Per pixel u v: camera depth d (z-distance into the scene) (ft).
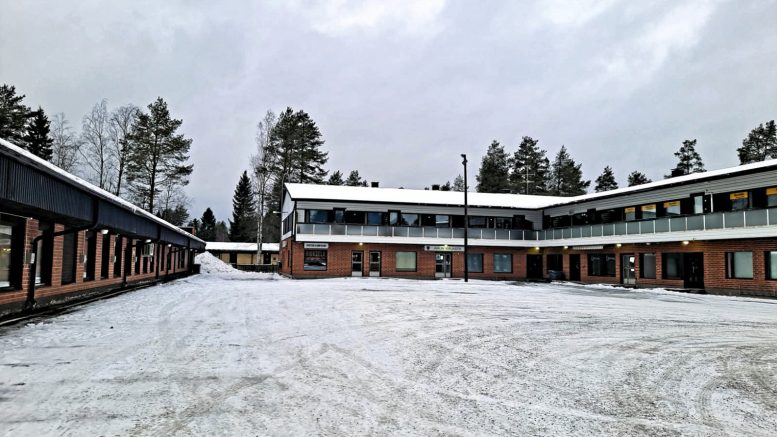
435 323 40.88
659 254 97.14
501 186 238.89
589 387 22.56
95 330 33.86
